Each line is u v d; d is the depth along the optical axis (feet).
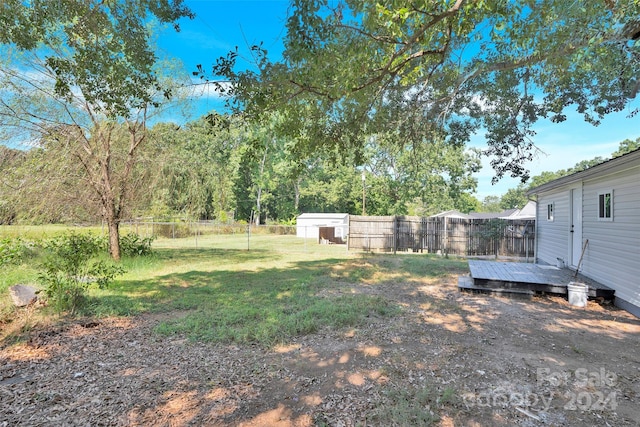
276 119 23.06
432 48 17.94
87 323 15.76
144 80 18.11
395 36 14.40
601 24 14.64
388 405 8.93
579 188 25.23
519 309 18.89
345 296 21.33
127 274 29.12
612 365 11.49
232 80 13.21
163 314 17.67
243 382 10.21
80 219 37.32
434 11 13.61
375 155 73.56
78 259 19.24
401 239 51.29
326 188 119.55
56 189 33.42
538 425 8.09
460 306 19.31
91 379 10.41
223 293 22.30
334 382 10.21
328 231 75.10
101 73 16.58
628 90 19.72
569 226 26.96
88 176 35.17
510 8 14.12
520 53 18.80
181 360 11.82
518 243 46.11
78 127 33.45
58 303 17.25
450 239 48.52
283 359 11.87
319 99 16.75
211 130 16.62
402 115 21.89
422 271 32.04
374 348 12.85
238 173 107.76
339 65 14.83
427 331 14.88
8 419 8.25
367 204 107.96
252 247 57.41
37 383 10.14
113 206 35.86
